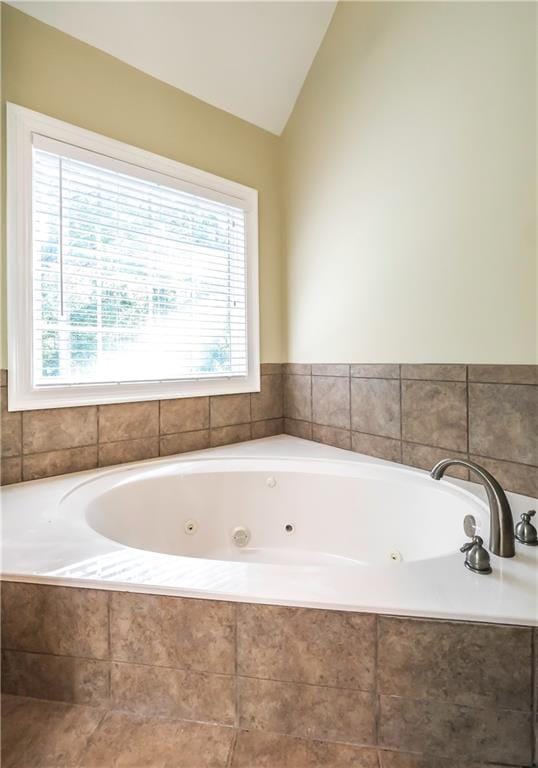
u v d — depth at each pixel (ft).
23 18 4.91
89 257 5.64
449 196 4.99
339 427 6.86
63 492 4.81
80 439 5.59
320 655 2.95
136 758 2.93
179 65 6.15
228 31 6.08
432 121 5.13
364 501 5.57
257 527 6.07
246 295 7.54
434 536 4.77
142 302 6.22
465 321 4.91
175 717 3.19
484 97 4.55
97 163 5.55
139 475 5.60
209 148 6.82
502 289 4.52
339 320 6.76
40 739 3.05
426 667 2.80
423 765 2.83
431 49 5.08
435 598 2.84
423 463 5.50
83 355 5.64
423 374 5.45
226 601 3.03
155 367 6.41
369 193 6.09
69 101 5.30
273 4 6.04
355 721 2.95
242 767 2.86
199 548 5.87
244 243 7.47
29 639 3.34
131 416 6.08
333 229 6.79
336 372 6.87
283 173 7.82
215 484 5.98
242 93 6.93
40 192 5.18
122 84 5.77
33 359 5.15
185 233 6.70
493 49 4.43
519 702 2.72
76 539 3.73
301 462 6.19
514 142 4.31
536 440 4.31
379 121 5.87
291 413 7.91
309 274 7.34
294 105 7.45
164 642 3.15
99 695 3.28
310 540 5.92
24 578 3.25
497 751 2.77
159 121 6.19
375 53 5.85
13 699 3.38
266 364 7.84
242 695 3.09
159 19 5.61
